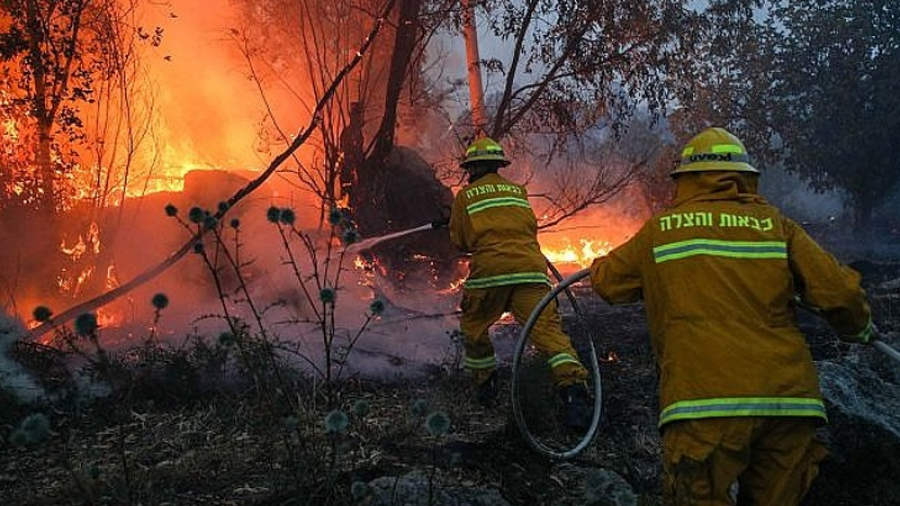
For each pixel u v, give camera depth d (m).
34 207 8.51
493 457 4.50
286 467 4.22
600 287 3.42
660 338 3.26
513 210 5.66
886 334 6.48
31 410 5.36
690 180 3.33
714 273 3.10
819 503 4.33
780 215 3.24
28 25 8.30
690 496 2.97
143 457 4.61
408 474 4.09
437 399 5.68
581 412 4.82
